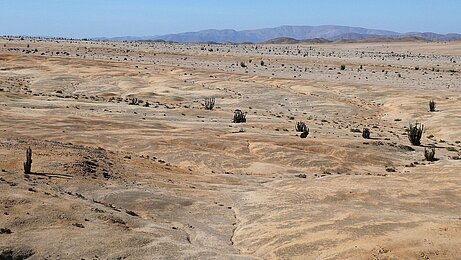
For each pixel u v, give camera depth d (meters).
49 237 13.37
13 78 65.62
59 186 18.69
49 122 35.25
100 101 51.56
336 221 16.84
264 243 15.55
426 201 21.39
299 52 131.50
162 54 106.25
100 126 36.22
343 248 14.08
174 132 35.84
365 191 22.72
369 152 32.97
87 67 77.06
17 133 29.80
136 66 81.94
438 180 25.08
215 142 32.78
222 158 29.56
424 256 13.16
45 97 50.62
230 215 18.73
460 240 14.15
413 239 14.25
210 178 24.92
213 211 18.94
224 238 16.19
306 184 24.20
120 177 21.78
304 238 15.41
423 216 17.73
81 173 20.78
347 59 110.94
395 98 60.16
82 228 14.36
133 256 12.98
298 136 37.16
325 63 98.81
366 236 14.91
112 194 18.98
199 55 107.44
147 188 20.67
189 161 28.83
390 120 50.84
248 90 63.94
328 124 46.50
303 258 14.02
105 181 20.59
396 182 24.86
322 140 35.22
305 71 85.88
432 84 72.00
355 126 46.75
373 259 13.09
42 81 64.19
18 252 12.37
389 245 13.88
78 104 46.81
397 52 150.50
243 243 15.87
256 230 16.81
